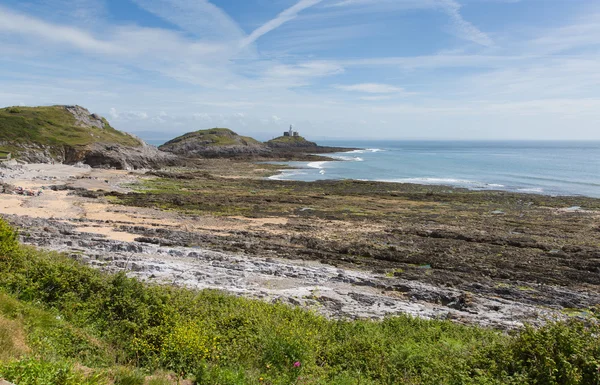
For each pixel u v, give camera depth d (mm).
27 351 8109
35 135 92812
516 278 25141
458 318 18109
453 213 45281
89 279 13180
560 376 8414
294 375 9289
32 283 12453
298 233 35250
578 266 27062
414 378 9625
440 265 27281
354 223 39875
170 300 12711
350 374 9836
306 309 17312
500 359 9750
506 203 51688
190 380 8664
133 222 36719
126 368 8430
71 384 6859
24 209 39188
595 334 9734
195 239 31688
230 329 11477
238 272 23297
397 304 19812
